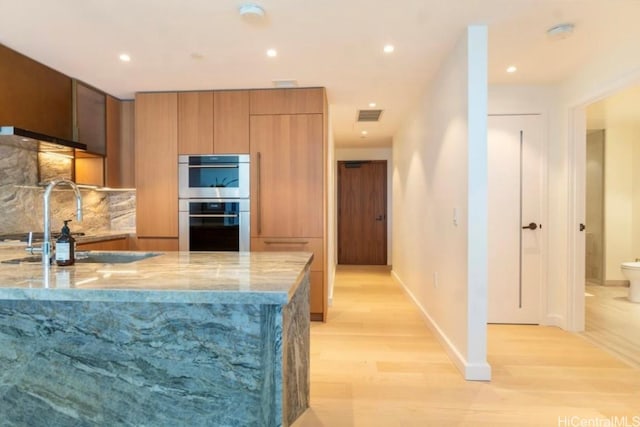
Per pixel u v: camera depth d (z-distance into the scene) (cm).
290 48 253
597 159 493
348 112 420
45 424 132
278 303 109
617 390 209
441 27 221
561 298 316
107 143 347
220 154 341
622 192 481
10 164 276
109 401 130
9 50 252
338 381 221
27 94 266
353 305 391
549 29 222
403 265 459
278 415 124
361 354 261
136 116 345
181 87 333
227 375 126
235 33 231
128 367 129
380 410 190
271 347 123
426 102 330
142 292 110
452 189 253
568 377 225
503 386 214
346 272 595
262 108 338
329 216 399
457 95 241
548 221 322
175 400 128
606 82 258
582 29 223
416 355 259
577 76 291
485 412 188
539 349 269
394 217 543
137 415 129
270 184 339
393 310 371
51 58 269
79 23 218
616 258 483
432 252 308
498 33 228
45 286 114
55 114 292
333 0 193
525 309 326
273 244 340
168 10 204
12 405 133
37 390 132
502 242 326
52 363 131
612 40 238
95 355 130
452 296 253
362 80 314
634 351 265
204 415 127
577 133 303
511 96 321
